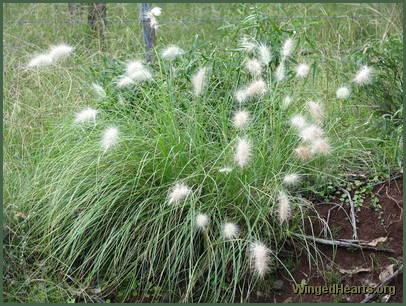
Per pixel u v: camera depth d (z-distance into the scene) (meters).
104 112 1.36
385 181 1.34
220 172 1.19
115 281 1.18
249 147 1.14
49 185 1.25
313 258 1.15
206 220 1.09
